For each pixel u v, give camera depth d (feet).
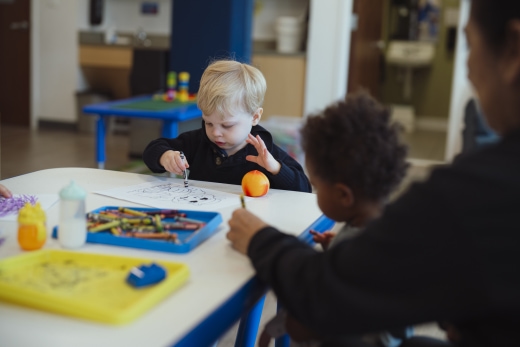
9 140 18.63
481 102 2.54
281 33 17.92
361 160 3.19
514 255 2.14
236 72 5.59
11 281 2.90
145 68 18.62
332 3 16.74
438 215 2.29
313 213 4.45
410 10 25.23
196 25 13.51
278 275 2.86
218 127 5.60
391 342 3.31
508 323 2.29
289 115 17.74
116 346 2.40
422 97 25.95
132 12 21.67
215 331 2.81
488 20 2.40
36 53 20.99
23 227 3.42
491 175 2.23
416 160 18.24
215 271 3.22
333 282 2.55
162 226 3.84
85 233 3.55
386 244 2.42
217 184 5.35
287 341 5.35
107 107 10.89
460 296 2.23
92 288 2.87
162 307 2.76
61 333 2.49
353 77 17.63
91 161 16.08
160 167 5.57
